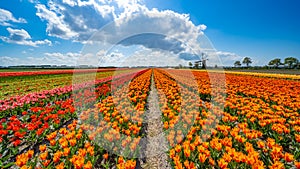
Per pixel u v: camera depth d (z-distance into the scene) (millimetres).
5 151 5766
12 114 9008
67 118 7980
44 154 4156
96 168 4758
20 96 12594
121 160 4180
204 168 4258
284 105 9781
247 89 14164
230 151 4078
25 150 5770
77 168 3785
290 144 5508
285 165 4250
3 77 30969
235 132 5055
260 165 3717
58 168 3840
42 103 10297
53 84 21266
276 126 5707
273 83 18578
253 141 5297
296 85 16984
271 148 4582
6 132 5699
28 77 32031
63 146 4609
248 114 7145
